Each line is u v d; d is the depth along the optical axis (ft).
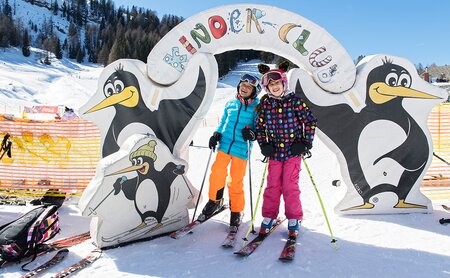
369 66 12.14
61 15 541.75
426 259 8.91
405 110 12.30
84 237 10.75
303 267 8.53
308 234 10.60
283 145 10.02
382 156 12.36
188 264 8.89
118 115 12.15
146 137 10.34
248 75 10.69
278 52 12.17
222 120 11.34
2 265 8.93
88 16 560.61
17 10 501.56
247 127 10.34
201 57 11.56
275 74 9.73
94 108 12.22
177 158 11.05
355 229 11.03
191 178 21.16
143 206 10.45
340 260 8.87
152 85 12.01
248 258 9.10
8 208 13.64
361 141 12.28
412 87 12.28
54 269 8.74
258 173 21.86
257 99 10.93
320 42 12.04
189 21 12.06
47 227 10.07
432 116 15.60
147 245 10.24
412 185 12.47
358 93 12.13
